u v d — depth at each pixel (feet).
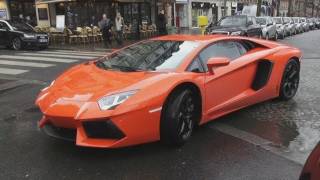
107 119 15.03
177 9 133.49
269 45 23.27
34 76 36.29
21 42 66.59
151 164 15.33
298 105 23.52
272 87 22.79
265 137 18.15
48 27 82.17
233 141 17.63
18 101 26.13
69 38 77.92
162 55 18.99
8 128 20.07
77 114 15.28
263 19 85.30
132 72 17.70
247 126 19.67
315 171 8.59
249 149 16.74
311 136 18.29
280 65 23.07
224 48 20.45
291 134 18.56
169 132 16.46
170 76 16.85
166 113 16.42
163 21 76.38
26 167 15.33
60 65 43.70
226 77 19.57
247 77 21.07
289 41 85.46
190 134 17.62
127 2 92.48
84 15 86.74
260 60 21.80
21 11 94.38
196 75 17.88
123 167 15.11
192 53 18.74
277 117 21.13
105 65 19.29
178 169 14.90
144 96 15.69
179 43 19.83
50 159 15.98
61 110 15.71
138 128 15.53
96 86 16.55
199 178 14.20
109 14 91.30
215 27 68.39
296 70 24.67
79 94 16.20
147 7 101.40
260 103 23.89
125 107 15.23
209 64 18.28
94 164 15.42
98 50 66.13
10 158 16.19
